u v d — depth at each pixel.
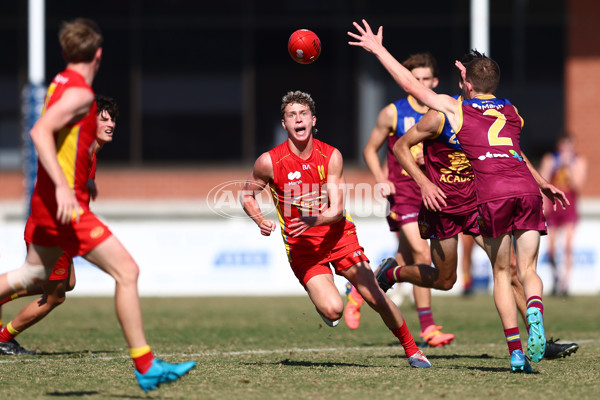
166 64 68.62
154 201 68.69
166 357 25.70
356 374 21.59
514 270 24.91
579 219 56.69
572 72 67.75
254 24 68.38
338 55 67.94
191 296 51.22
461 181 23.88
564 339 31.50
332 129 67.88
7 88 68.25
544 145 68.12
